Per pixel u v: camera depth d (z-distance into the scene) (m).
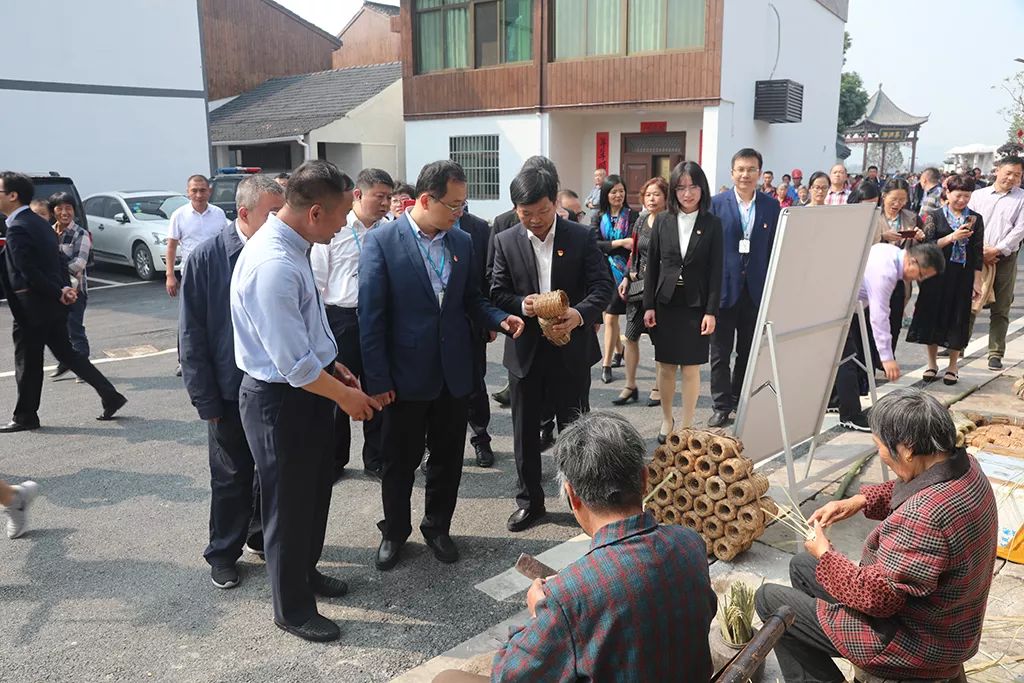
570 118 15.80
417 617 3.17
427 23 16.56
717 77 13.24
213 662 2.86
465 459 4.94
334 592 3.30
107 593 3.35
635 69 14.01
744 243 5.21
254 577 3.50
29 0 14.05
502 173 16.03
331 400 2.88
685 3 13.47
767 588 2.44
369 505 4.25
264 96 23.31
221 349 3.17
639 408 5.87
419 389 3.32
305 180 2.60
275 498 2.84
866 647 2.06
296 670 2.82
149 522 4.05
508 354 3.79
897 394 2.11
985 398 5.78
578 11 14.56
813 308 3.68
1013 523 3.37
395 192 5.31
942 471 2.00
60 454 5.03
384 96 20.00
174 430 5.52
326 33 27.09
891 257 4.04
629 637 1.53
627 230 6.40
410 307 3.30
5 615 3.18
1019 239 6.29
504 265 3.88
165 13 15.85
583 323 3.74
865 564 2.33
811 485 4.23
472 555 3.69
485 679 2.12
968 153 30.64
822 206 3.43
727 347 5.33
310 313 2.77
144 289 12.14
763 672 2.67
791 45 15.82
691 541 1.68
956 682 2.11
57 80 14.57
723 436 3.47
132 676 2.78
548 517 4.10
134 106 15.65
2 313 10.09
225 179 14.71
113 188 15.55
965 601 1.98
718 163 13.70
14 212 5.15
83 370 5.57
